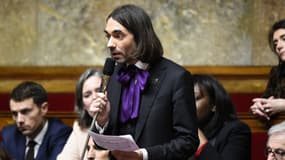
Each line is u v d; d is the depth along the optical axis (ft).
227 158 31.17
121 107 24.12
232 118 32.32
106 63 24.53
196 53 42.65
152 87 23.85
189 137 23.20
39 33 43.16
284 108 30.42
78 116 32.01
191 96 23.84
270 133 25.26
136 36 23.73
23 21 43.27
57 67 42.42
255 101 31.04
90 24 43.01
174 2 42.78
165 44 42.70
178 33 42.68
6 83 42.11
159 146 23.03
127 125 23.95
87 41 42.98
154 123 23.49
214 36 42.57
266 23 42.29
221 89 32.07
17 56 43.11
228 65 42.22
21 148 34.99
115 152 22.56
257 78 41.50
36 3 43.21
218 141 31.78
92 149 24.52
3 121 41.50
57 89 41.91
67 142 31.83
